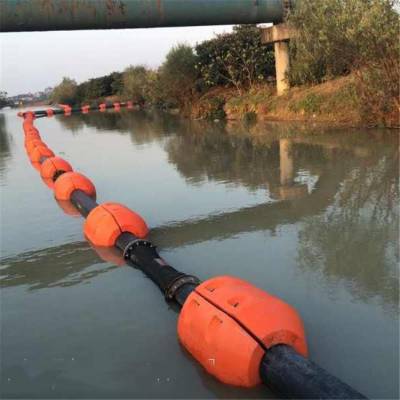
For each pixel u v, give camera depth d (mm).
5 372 3381
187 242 5668
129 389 3084
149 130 19531
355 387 2982
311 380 2529
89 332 3799
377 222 5836
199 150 12656
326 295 4156
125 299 4285
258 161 10227
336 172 8445
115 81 45406
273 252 5184
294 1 15828
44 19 12430
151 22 13914
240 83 21469
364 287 4254
